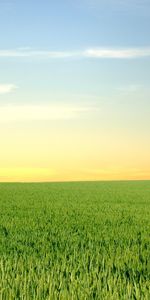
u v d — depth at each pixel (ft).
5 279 28.19
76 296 24.45
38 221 65.98
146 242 45.80
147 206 97.60
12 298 24.36
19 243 44.19
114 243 45.29
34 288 26.40
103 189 185.47
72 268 31.94
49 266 32.63
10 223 63.21
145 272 31.76
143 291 26.00
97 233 52.24
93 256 36.22
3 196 131.54
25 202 106.22
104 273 29.99
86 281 27.55
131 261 35.70
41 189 183.11
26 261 34.55
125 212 82.69
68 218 69.87
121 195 140.15
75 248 41.06
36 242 45.37
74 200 114.83
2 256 36.78
